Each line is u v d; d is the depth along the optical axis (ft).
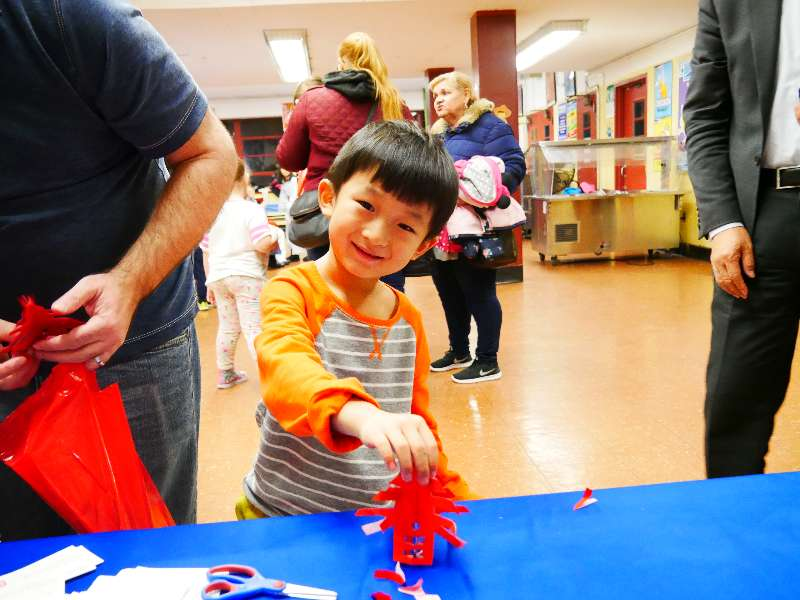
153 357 3.15
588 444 6.90
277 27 19.77
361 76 6.97
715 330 4.33
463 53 25.79
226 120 42.98
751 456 4.23
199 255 16.76
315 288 2.74
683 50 22.76
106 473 2.28
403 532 1.84
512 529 1.99
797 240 3.82
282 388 2.20
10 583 1.78
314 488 2.89
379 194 2.40
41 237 2.66
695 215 20.20
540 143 20.44
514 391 8.62
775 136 3.83
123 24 2.40
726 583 1.73
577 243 20.44
